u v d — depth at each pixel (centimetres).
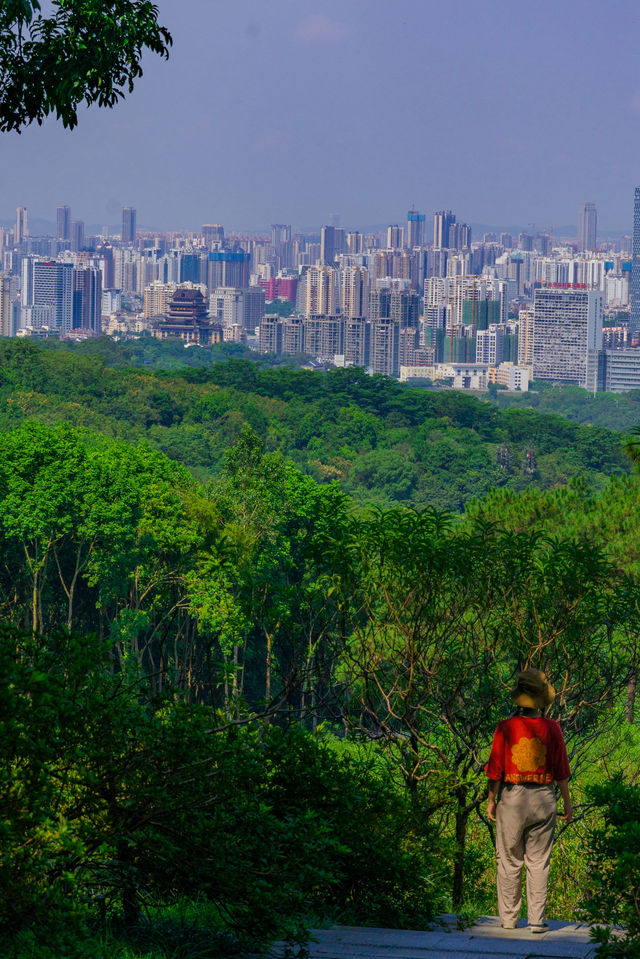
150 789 764
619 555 2452
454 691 1320
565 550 1297
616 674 1401
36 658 745
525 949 800
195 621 6200
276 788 959
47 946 663
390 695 1295
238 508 6212
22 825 667
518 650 1352
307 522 6469
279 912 820
